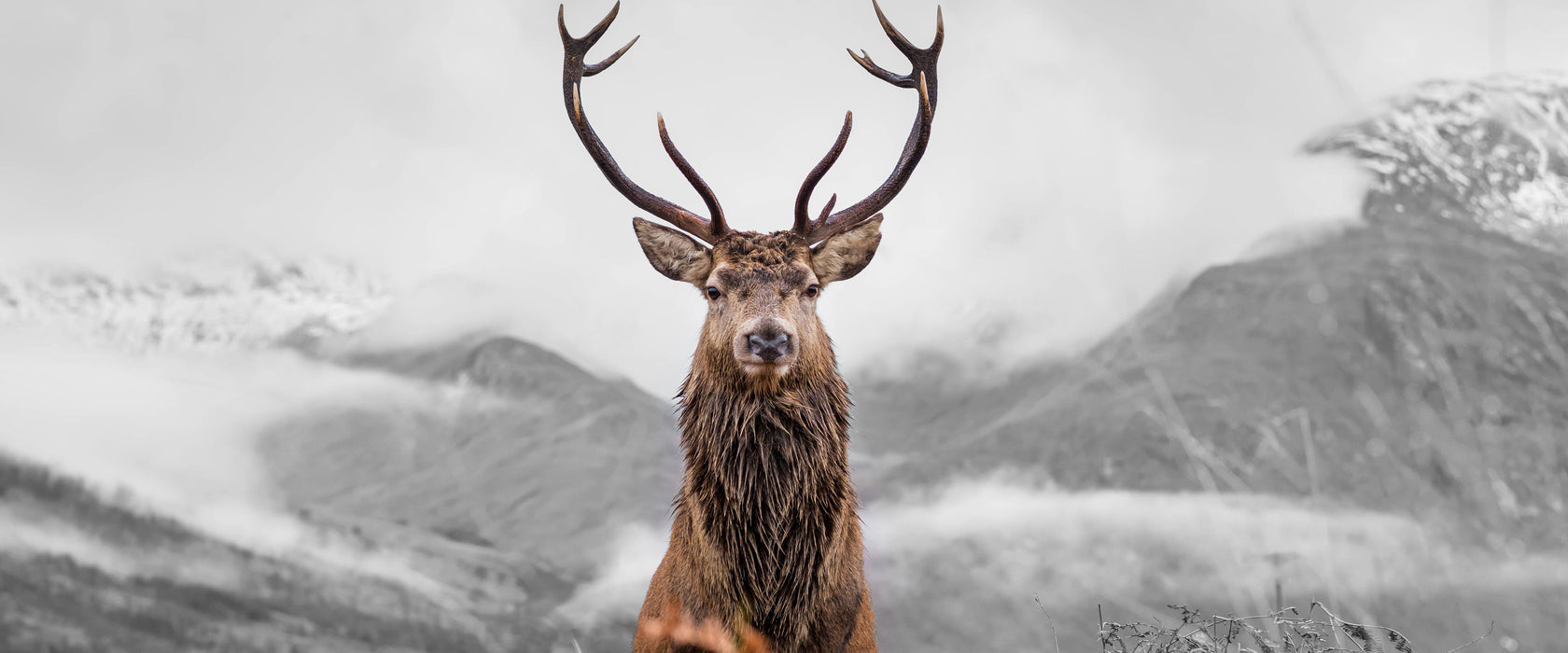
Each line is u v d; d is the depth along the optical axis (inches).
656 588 242.7
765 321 222.1
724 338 229.5
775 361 219.3
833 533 222.1
